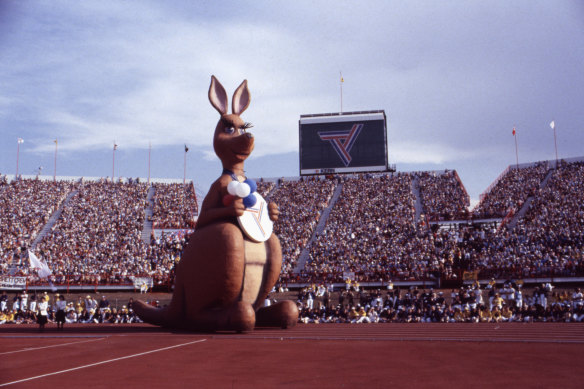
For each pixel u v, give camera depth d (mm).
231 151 18531
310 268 44000
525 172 60906
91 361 10844
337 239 48906
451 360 10477
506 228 46375
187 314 17938
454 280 39406
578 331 17688
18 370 9656
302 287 42000
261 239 17844
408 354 11492
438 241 45375
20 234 53656
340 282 41375
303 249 48750
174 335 16578
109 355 11836
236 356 11344
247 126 19359
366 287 41031
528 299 31125
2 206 60719
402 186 60750
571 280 36250
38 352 12719
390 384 7898
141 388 7699
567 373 8820
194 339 15258
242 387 7750
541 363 9992
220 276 16672
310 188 63781
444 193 58344
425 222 51156
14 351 13039
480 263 40562
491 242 43781
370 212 54500
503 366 9625
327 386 7789
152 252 48938
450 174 63281
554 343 13539
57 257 48781
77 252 49656
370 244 46844
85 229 55281
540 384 7805
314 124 64312
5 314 33031
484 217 49750
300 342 14234
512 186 57625
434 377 8484
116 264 46781
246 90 20031
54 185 68062
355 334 16828
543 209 48188
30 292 43469
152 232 55688
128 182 72000
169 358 11117
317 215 55969
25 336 17625
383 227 50156
